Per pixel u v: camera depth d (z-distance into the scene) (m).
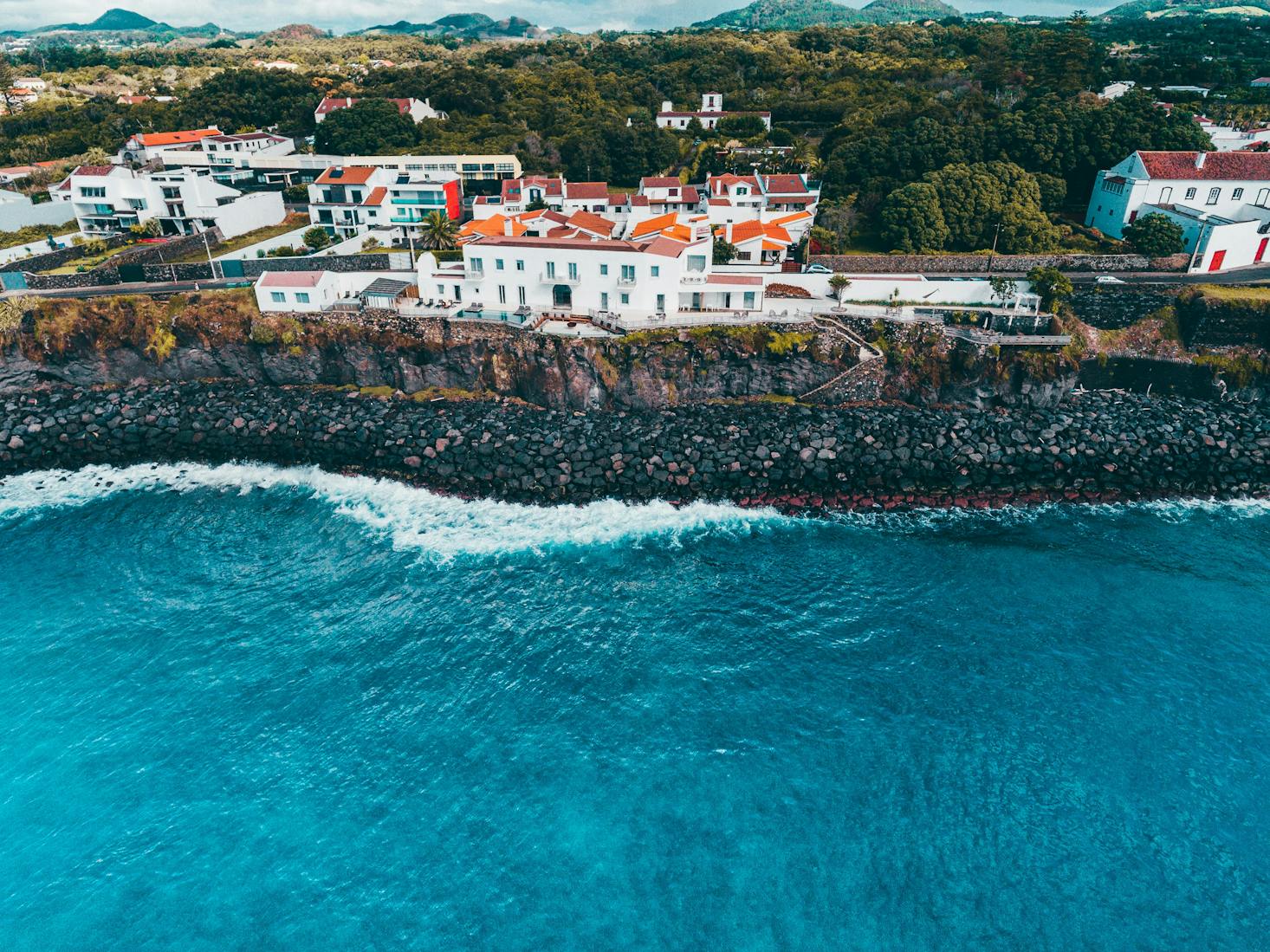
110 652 50.47
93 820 40.00
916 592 55.66
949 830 39.44
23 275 87.44
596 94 164.38
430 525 63.59
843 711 46.00
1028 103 116.25
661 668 49.28
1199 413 73.25
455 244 98.56
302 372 80.56
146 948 34.62
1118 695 46.84
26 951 34.41
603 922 35.66
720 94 165.50
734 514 64.75
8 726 44.97
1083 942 34.53
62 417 74.44
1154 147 101.44
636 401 75.44
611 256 78.50
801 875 37.47
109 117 162.50
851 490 66.75
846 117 136.50
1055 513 64.69
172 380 81.69
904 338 77.56
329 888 37.06
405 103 148.38
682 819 40.16
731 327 76.25
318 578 57.62
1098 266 88.62
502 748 43.94
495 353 76.88
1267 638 51.03
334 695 47.34
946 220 94.88
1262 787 41.19
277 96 175.12
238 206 109.69
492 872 37.72
